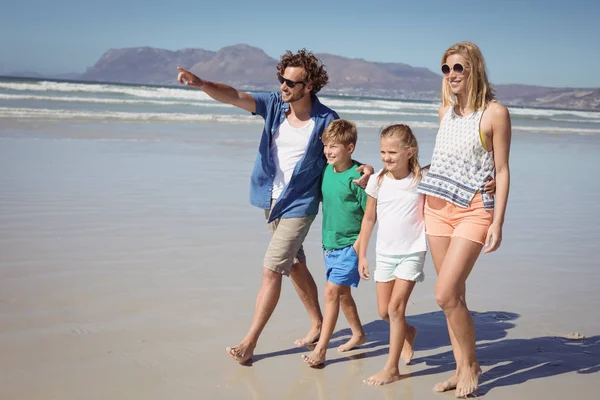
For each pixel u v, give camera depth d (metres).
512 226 7.50
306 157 3.74
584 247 6.63
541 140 22.31
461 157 3.27
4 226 6.09
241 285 4.87
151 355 3.53
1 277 4.65
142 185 8.78
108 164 10.30
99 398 3.00
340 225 3.62
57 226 6.25
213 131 17.34
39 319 3.93
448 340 4.05
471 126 3.23
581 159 16.02
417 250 3.41
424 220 3.42
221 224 6.86
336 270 3.61
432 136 20.19
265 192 3.89
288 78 3.67
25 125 15.12
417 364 3.69
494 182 3.24
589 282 5.38
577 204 9.30
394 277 3.48
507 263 5.87
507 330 4.22
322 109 3.86
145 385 3.17
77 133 14.33
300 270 3.92
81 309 4.15
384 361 3.70
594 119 52.41
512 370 3.59
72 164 10.04
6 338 3.61
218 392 3.16
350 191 3.57
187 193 8.46
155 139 14.39
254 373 3.43
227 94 3.77
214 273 5.13
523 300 4.84
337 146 3.56
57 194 7.76
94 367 3.33
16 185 8.09
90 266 5.07
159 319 4.07
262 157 3.87
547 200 9.47
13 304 4.14
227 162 11.59
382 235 3.48
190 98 36.44
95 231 6.18
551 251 6.39
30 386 3.07
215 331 3.94
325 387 3.32
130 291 4.55
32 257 5.18
